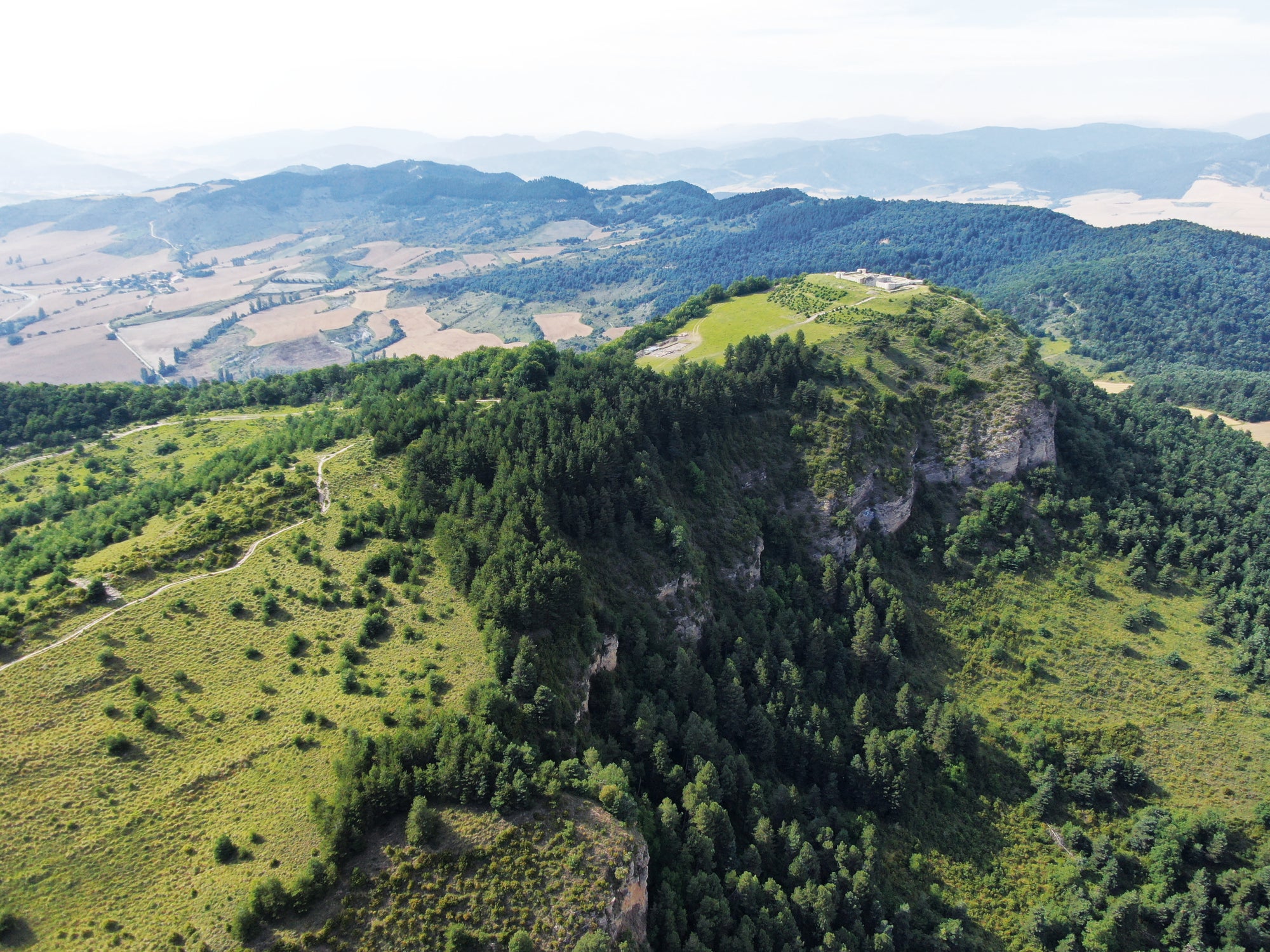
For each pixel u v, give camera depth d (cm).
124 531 11650
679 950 7700
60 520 13900
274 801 7250
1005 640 14012
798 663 12750
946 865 10594
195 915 6347
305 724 8012
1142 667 13588
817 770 11262
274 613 9531
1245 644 13825
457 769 7350
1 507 14775
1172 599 15112
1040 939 9788
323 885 6525
